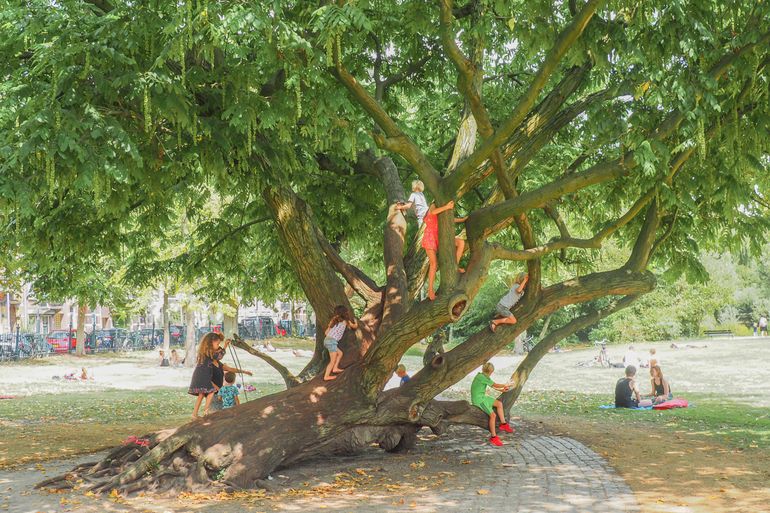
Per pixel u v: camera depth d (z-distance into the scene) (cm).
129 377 3131
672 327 5369
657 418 1622
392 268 1173
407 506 787
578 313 5506
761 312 6656
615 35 857
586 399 2125
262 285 1748
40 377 3083
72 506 799
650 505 780
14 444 1308
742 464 1027
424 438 1347
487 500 812
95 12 852
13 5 810
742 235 1226
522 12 860
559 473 977
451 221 959
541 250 1029
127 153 834
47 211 1217
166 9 810
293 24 809
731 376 2736
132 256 1666
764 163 1148
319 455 1116
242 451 934
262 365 3769
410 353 4928
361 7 793
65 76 755
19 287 2747
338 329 1066
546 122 1195
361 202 1463
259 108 867
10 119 760
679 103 886
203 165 946
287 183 1084
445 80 1366
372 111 919
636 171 977
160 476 895
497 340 1080
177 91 802
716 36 895
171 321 6275
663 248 1265
